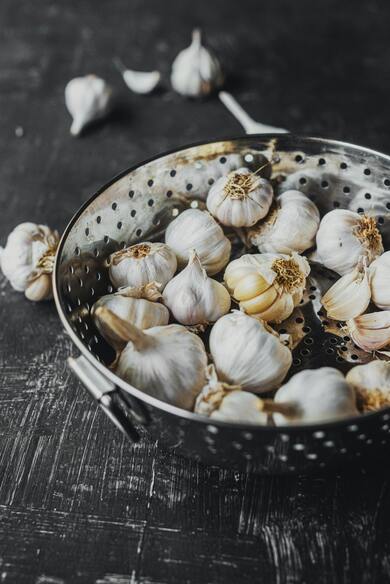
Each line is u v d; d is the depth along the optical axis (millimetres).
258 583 468
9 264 621
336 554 479
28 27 911
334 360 536
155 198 594
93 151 767
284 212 584
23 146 774
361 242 567
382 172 569
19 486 521
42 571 480
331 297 561
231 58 857
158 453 534
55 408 566
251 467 467
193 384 493
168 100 817
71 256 527
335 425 415
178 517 500
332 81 821
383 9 906
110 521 501
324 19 899
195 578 472
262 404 458
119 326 474
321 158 586
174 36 891
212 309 542
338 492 506
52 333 617
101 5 938
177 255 577
